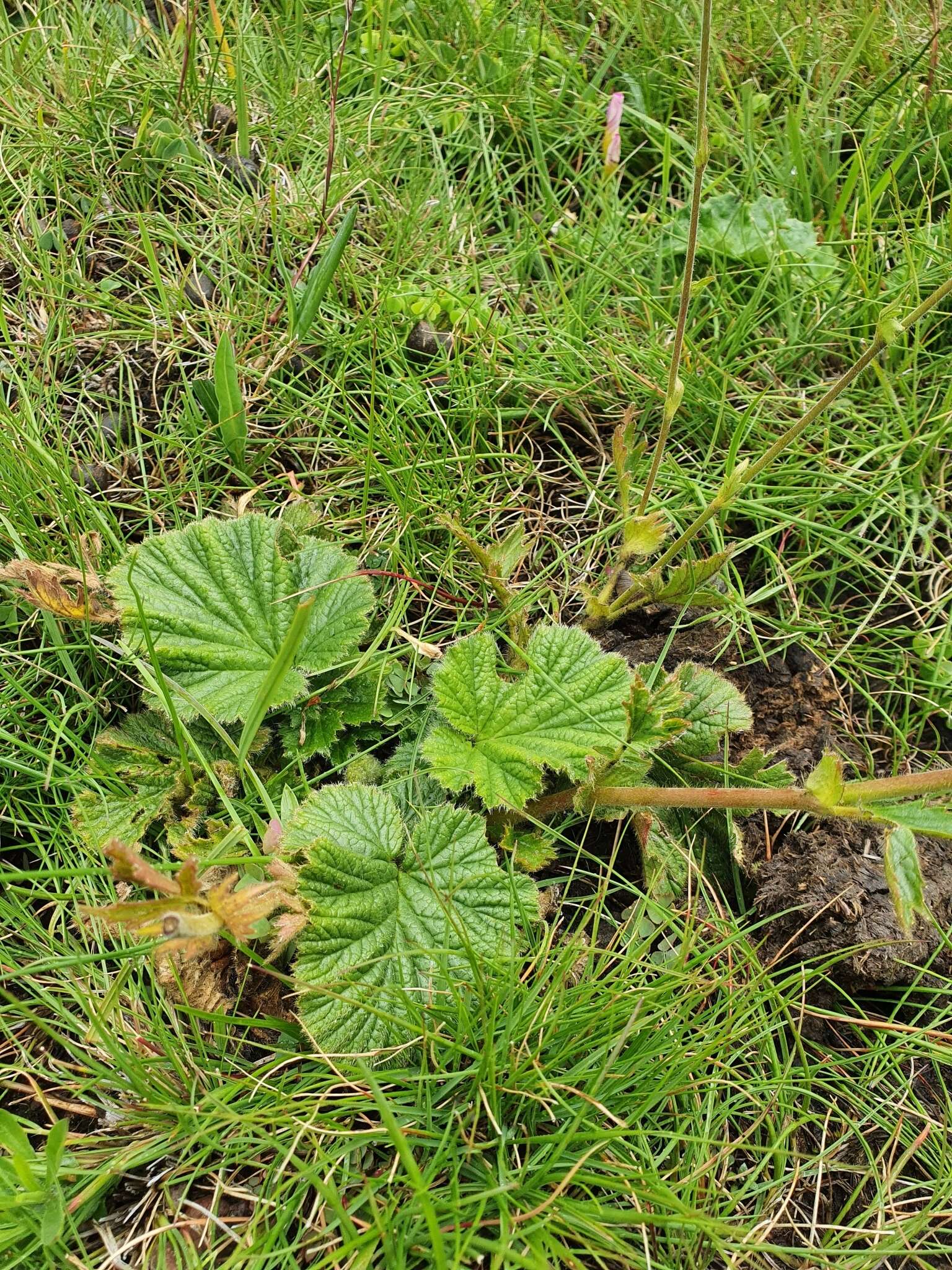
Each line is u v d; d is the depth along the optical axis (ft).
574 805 1.04
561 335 1.54
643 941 1.05
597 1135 0.87
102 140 1.63
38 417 1.38
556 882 1.10
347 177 1.67
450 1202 0.83
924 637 1.36
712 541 1.40
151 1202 0.91
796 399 1.51
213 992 0.98
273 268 1.59
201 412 1.42
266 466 1.43
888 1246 0.95
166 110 1.69
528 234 1.69
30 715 1.18
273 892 0.92
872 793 0.89
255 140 1.73
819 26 1.95
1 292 1.46
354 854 0.98
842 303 1.59
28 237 1.56
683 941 1.02
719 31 1.96
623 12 1.95
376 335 1.45
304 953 0.92
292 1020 0.98
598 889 1.11
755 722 1.30
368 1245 0.84
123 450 1.39
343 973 0.93
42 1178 0.87
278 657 0.81
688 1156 0.96
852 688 1.36
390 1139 0.89
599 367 1.56
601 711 1.09
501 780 1.05
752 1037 1.06
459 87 1.82
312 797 1.01
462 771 1.05
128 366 1.44
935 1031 1.08
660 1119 0.99
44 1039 1.00
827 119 1.83
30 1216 0.85
